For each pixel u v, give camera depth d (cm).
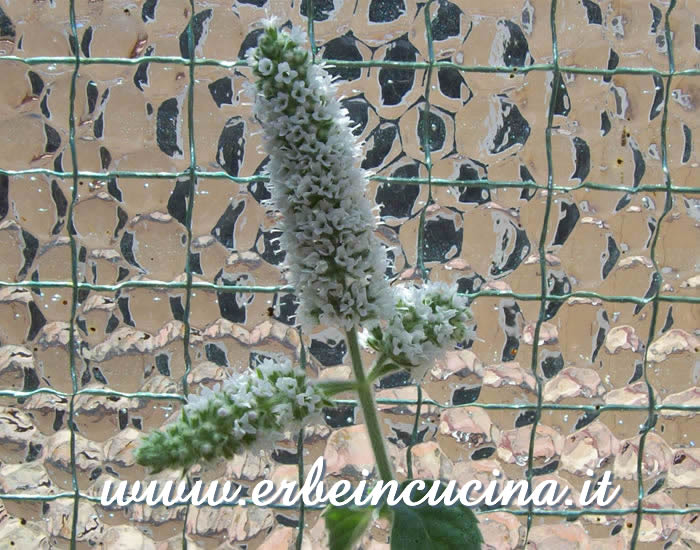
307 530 30
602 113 29
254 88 22
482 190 29
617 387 30
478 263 29
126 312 29
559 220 29
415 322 23
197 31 29
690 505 30
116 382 29
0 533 30
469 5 29
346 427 30
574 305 30
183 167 29
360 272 22
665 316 30
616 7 29
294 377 23
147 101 29
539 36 29
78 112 29
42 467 30
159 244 29
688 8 29
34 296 29
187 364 28
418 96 29
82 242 29
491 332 30
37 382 30
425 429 30
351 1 29
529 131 29
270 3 29
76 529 29
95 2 29
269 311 29
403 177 29
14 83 29
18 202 29
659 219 28
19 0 29
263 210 29
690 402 30
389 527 30
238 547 30
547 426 30
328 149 22
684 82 29
